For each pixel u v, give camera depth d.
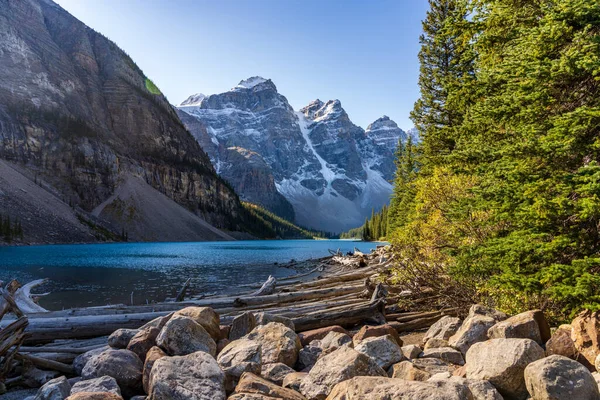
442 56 25.14
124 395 6.25
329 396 4.82
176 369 5.32
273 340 7.31
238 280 32.44
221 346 7.67
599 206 5.75
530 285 6.81
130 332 7.84
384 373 5.62
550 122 6.83
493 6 8.93
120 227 148.00
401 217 40.38
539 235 6.71
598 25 6.72
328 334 7.89
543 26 7.03
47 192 136.38
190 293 24.64
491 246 7.57
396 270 13.36
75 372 7.62
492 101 7.79
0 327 9.48
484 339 6.70
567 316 8.29
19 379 7.24
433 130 24.27
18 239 98.88
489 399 4.47
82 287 27.91
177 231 165.38
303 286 19.19
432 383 4.08
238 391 5.18
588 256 6.52
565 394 4.16
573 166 6.95
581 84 6.97
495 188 7.31
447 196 12.80
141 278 33.81
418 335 10.14
